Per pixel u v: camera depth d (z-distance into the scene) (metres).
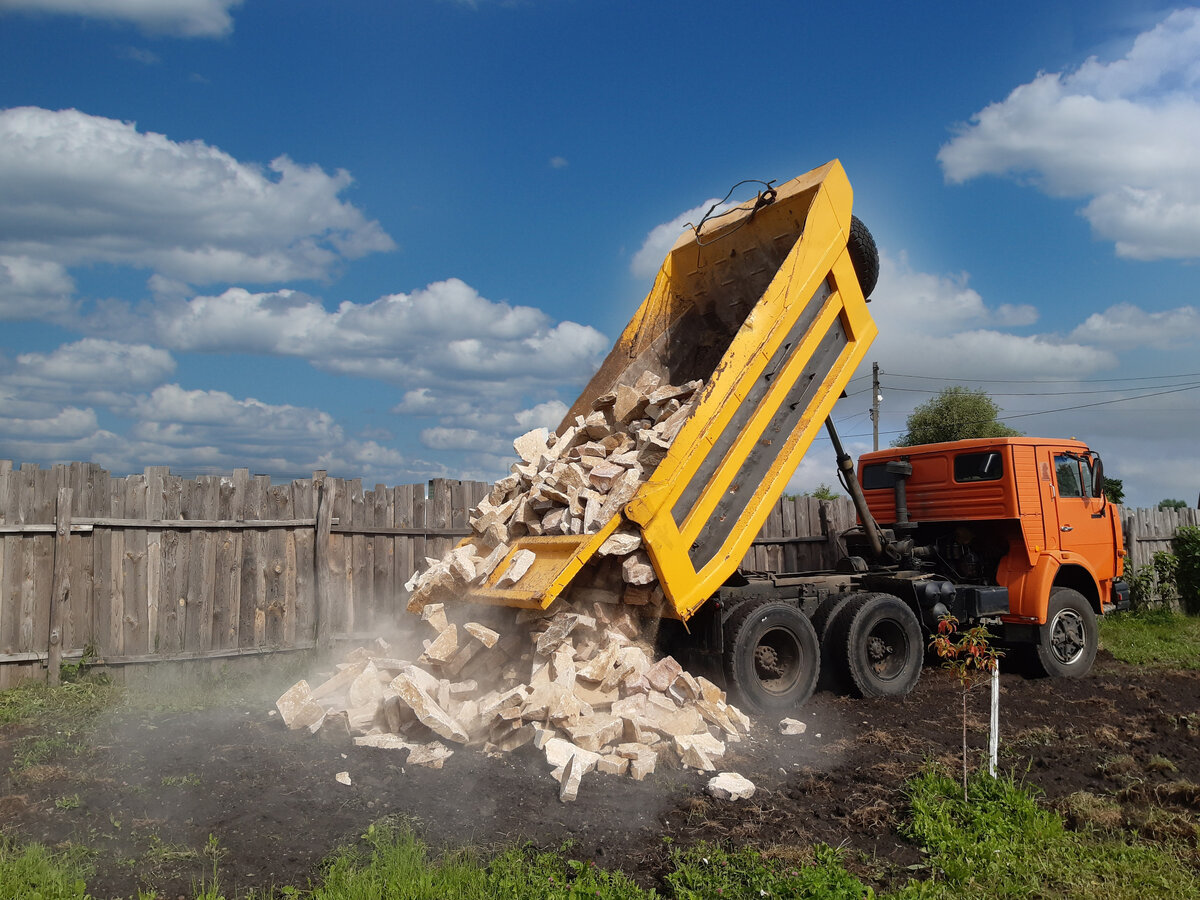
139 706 7.60
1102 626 13.80
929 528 10.73
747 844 4.61
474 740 5.90
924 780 5.46
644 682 6.24
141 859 4.16
